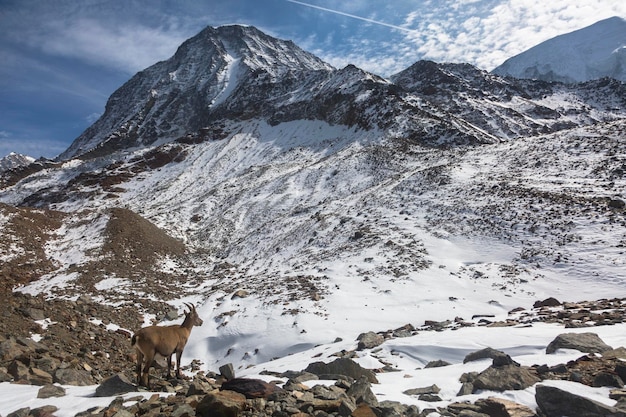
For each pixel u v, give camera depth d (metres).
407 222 35.12
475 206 34.47
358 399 6.72
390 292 23.06
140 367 8.91
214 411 6.11
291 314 20.83
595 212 28.64
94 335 15.93
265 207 57.78
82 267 32.16
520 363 8.35
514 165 43.59
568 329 11.18
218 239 51.78
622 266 22.09
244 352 18.70
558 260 24.45
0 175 156.62
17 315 15.17
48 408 6.89
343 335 18.08
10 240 35.41
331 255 32.31
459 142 72.38
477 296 22.12
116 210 44.56
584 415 5.51
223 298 26.33
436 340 12.49
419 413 6.16
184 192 83.31
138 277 32.41
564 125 131.25
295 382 8.05
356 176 59.75
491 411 6.07
